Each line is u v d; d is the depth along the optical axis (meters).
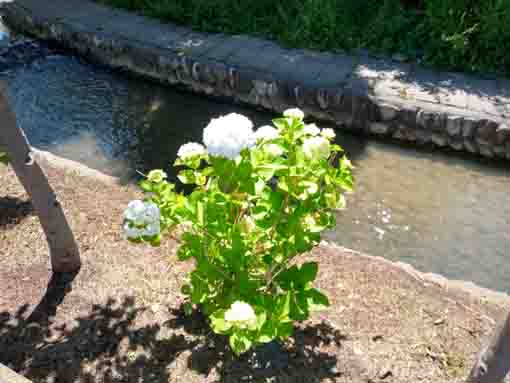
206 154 2.46
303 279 2.73
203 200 2.53
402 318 3.39
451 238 5.29
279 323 2.52
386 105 6.68
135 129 7.23
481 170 6.35
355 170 6.31
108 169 6.37
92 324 3.34
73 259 3.72
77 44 9.21
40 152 5.60
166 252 3.98
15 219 4.33
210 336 3.23
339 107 7.02
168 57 8.09
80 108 7.76
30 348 3.19
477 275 4.87
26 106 7.75
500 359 2.14
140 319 3.37
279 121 2.43
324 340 3.21
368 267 3.91
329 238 5.29
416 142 6.80
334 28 8.34
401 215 5.59
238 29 8.93
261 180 2.30
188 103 7.92
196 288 2.70
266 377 2.96
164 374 3.00
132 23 9.33
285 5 9.16
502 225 5.46
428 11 7.79
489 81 7.23
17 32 10.14
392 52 8.05
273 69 7.61
